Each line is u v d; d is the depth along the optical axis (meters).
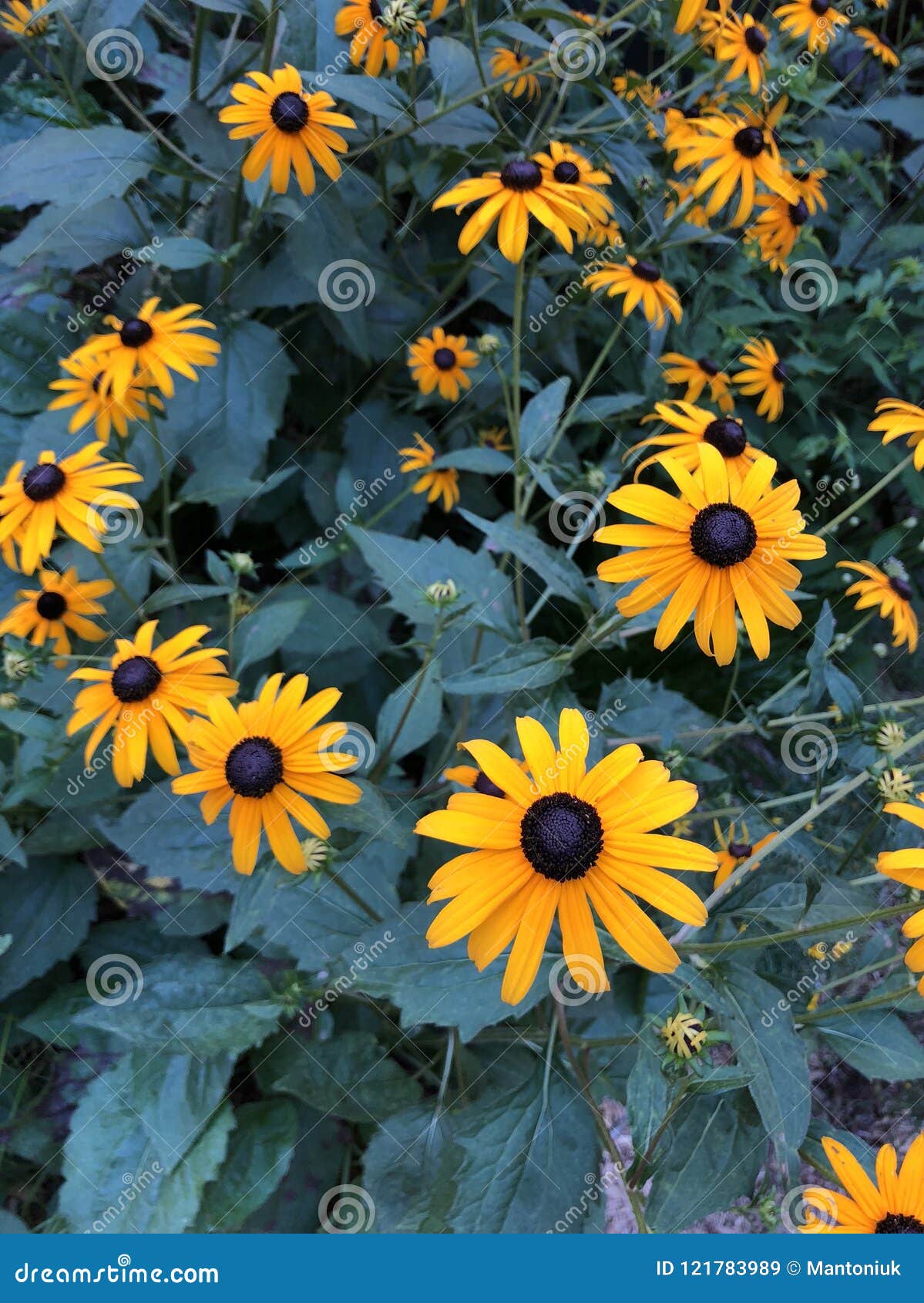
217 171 0.47
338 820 0.31
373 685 0.51
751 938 0.31
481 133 0.47
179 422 0.47
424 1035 0.41
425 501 0.54
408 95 0.47
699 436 0.38
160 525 0.51
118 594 0.42
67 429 0.45
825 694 0.40
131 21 0.46
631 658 0.54
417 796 0.42
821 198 0.53
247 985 0.37
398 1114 0.36
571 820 0.25
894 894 0.40
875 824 0.37
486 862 0.26
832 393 0.62
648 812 0.26
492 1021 0.30
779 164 0.48
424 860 0.42
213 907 0.41
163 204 0.52
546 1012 0.36
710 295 0.58
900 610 0.42
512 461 0.42
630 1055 0.37
